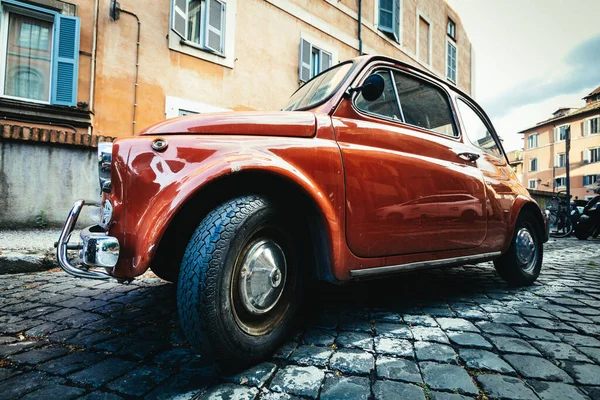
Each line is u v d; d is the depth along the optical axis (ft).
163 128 5.07
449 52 54.03
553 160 106.11
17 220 16.78
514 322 6.73
